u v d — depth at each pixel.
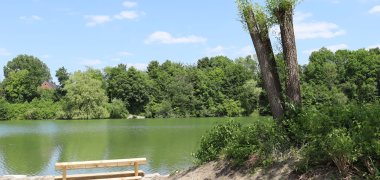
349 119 6.66
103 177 11.38
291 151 7.60
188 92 79.75
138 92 80.62
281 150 7.85
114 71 84.25
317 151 6.84
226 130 9.84
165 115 77.38
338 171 6.35
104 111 72.06
